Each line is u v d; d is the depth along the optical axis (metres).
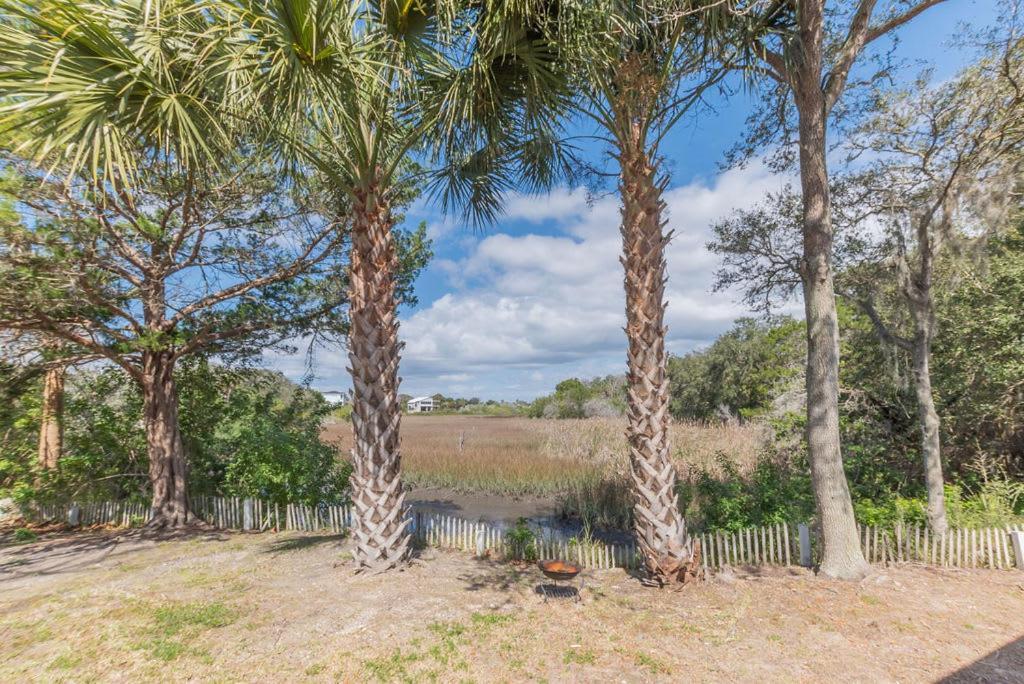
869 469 10.27
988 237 7.68
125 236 9.01
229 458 12.13
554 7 5.95
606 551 7.29
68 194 7.45
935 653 4.47
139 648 4.65
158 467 10.32
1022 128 7.09
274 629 5.07
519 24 5.77
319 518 9.73
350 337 7.00
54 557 8.36
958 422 10.05
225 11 4.83
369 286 6.88
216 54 5.20
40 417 12.01
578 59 5.91
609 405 37.28
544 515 12.73
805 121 6.69
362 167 6.70
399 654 4.50
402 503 7.24
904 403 10.52
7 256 7.53
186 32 4.70
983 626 4.98
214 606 5.66
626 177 6.52
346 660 4.40
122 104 4.38
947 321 9.66
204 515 10.58
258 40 4.63
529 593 6.08
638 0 5.71
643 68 6.02
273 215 10.00
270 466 10.62
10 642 4.87
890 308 9.89
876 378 11.00
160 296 9.55
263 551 8.19
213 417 12.15
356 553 7.00
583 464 17.61
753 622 5.15
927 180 8.15
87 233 8.08
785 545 6.95
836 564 6.30
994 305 9.00
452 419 58.44
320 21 4.68
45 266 7.81
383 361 6.93
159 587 6.45
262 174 9.34
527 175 8.43
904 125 8.20
